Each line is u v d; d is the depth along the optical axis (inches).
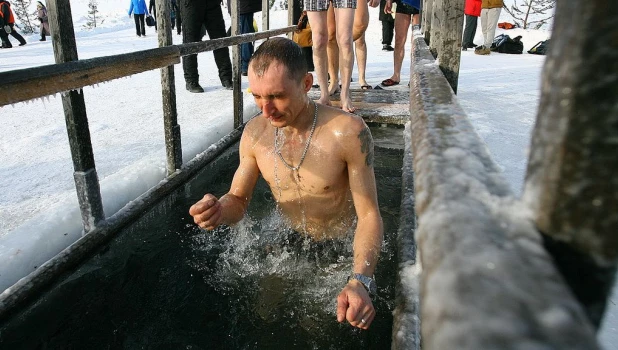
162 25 110.0
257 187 113.0
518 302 11.3
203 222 66.3
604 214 14.1
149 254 85.7
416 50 119.4
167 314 69.9
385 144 149.3
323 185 75.6
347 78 168.7
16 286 71.1
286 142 75.9
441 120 28.9
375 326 66.8
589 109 13.7
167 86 112.5
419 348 50.5
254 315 69.1
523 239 14.3
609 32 13.0
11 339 65.2
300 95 67.9
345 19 159.0
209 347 63.6
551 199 14.8
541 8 704.4
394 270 79.4
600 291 15.0
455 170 19.6
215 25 226.7
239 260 82.7
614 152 13.6
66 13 75.0
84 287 76.3
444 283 12.8
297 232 84.7
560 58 14.5
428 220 16.8
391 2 231.9
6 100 59.6
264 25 226.2
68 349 63.7
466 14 427.8
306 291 74.0
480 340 10.2
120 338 65.6
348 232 82.9
